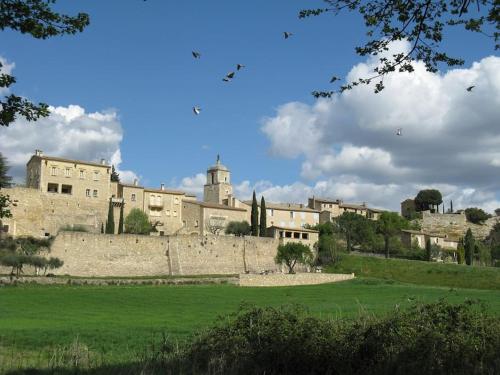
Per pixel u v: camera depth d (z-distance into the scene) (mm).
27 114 19016
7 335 38531
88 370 21828
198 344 23516
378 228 169625
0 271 96250
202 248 124125
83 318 55438
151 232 148250
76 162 138750
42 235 127688
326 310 50406
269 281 110625
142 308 67562
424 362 20297
